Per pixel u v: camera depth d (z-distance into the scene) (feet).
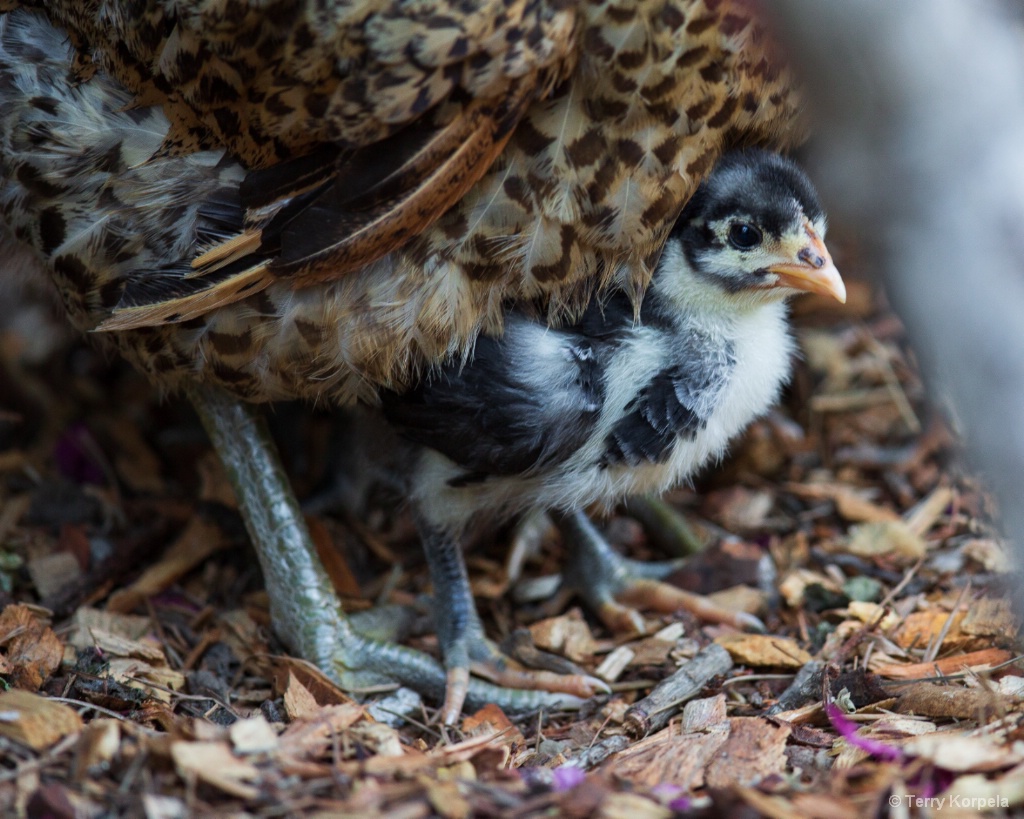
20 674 12.13
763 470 17.16
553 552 16.29
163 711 11.73
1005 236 9.60
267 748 9.81
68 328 15.97
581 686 13.37
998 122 9.52
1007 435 9.92
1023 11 10.04
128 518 16.55
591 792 9.37
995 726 10.56
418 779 9.67
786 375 14.08
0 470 17.10
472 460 12.57
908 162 9.73
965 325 9.80
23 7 12.50
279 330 11.89
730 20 10.97
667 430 12.69
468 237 11.52
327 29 10.44
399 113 10.61
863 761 10.41
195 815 8.98
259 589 15.39
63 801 9.02
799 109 12.05
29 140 12.07
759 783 10.00
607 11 10.68
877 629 13.55
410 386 12.40
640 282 12.21
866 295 18.45
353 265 11.21
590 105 11.13
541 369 12.07
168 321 11.73
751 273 12.41
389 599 15.35
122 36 11.48
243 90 11.05
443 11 10.28
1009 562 12.39
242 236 11.33
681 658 13.74
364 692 13.56
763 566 15.08
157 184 11.87
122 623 14.10
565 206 11.46
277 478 13.94
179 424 18.31
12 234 13.29
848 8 9.38
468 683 13.52
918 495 16.44
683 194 11.76
